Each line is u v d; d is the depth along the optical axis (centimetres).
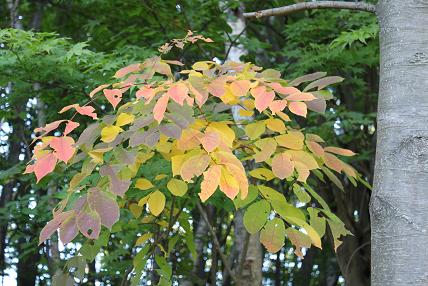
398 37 239
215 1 585
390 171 224
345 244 745
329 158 271
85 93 493
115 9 655
